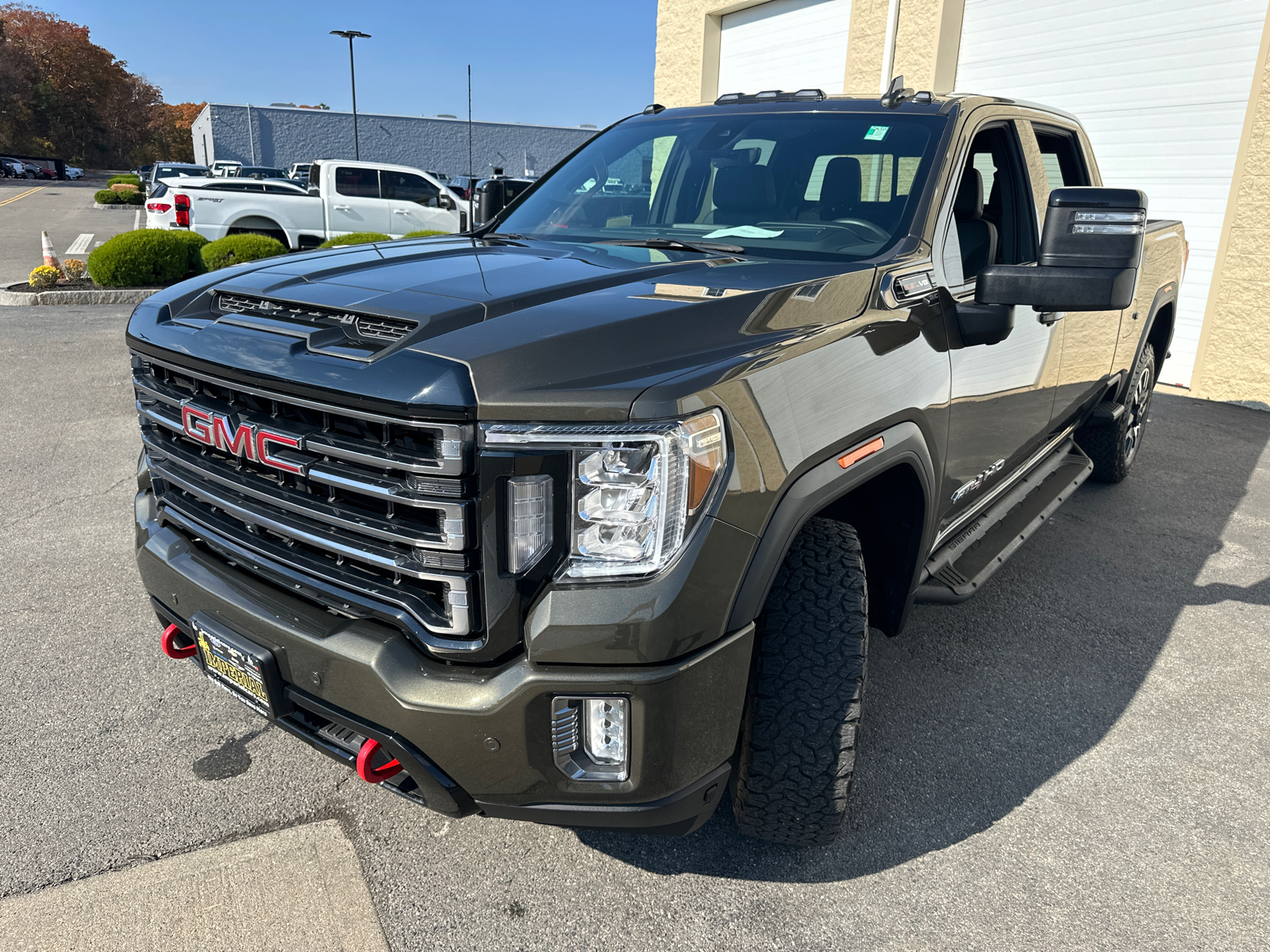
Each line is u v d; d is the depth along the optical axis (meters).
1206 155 7.74
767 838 2.23
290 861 2.23
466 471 1.61
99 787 2.48
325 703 1.85
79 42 101.31
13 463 5.16
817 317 2.06
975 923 2.11
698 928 2.07
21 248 18.39
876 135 2.87
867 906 2.15
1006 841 2.39
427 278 2.12
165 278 12.29
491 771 1.73
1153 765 2.75
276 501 1.87
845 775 2.08
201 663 2.20
